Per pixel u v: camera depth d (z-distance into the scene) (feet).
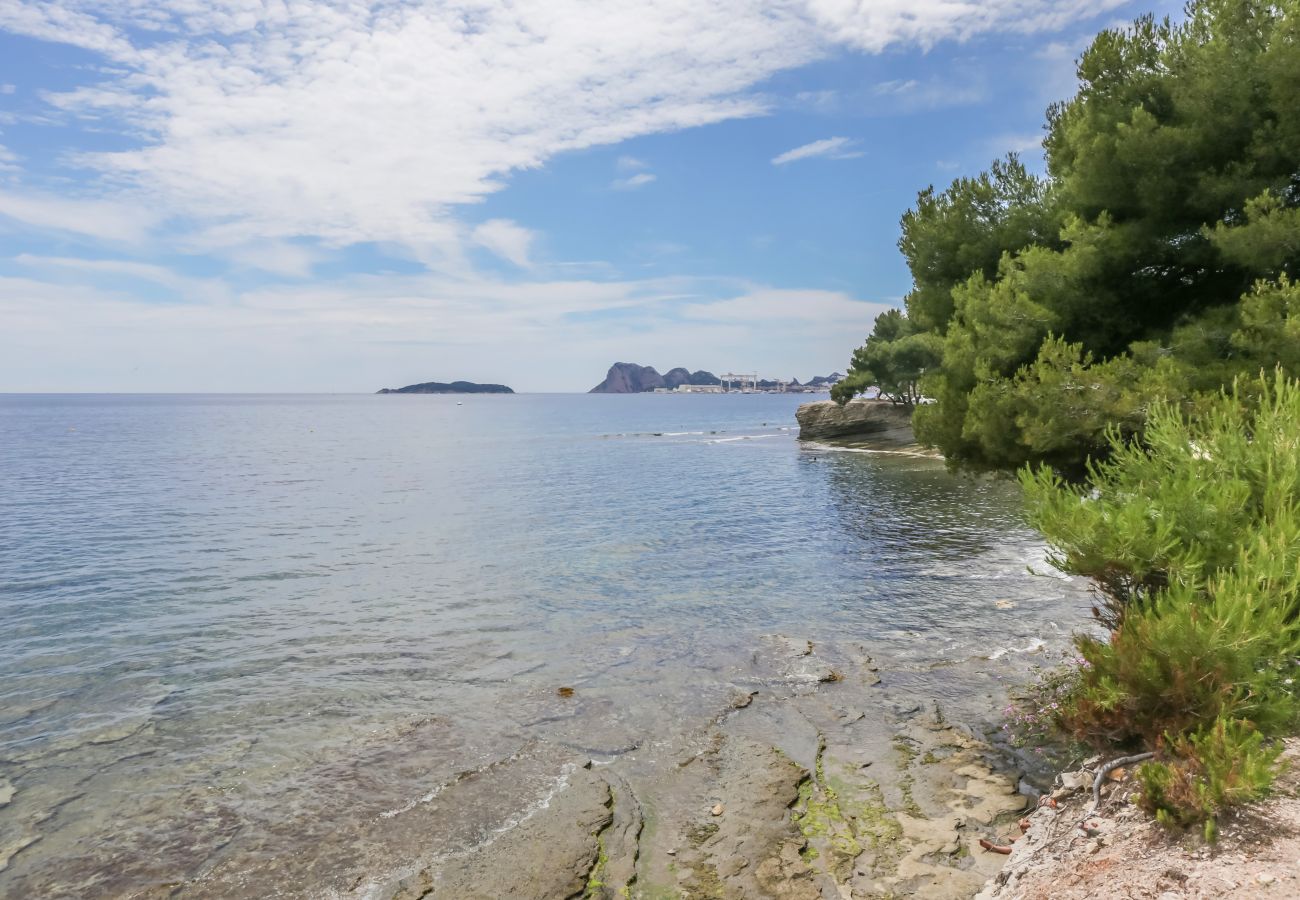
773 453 227.40
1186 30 42.29
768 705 36.24
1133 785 18.52
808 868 22.26
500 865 23.08
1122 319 43.45
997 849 22.41
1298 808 15.08
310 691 39.99
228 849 24.67
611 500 122.93
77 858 24.39
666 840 24.30
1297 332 30.91
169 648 47.98
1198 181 39.65
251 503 123.24
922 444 52.21
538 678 41.22
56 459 216.13
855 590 59.36
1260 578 18.49
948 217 54.08
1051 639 44.57
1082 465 40.52
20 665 44.86
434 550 81.61
